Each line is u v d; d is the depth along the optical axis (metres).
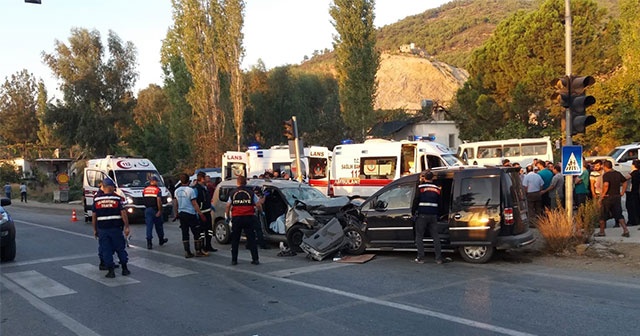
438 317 6.34
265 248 12.40
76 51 44.66
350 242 11.08
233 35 35.72
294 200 12.32
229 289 8.21
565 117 11.13
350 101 36.69
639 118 27.78
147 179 21.08
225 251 12.16
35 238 15.54
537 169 14.80
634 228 12.62
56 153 63.34
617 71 31.16
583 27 30.42
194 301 7.51
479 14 177.00
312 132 48.66
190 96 36.09
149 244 13.03
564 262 9.73
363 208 11.11
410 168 17.77
